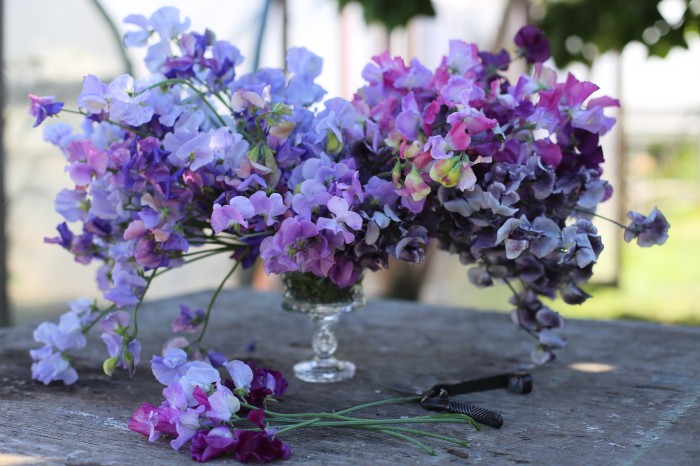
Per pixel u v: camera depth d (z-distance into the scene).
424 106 1.78
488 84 1.86
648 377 1.91
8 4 2.94
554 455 1.64
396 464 1.63
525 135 1.75
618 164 5.70
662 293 6.04
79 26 3.15
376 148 1.76
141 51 3.34
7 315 2.94
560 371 1.95
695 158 8.86
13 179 3.00
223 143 1.73
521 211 1.77
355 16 4.66
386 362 2.01
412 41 4.94
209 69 1.84
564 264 1.79
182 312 1.88
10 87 2.97
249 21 3.72
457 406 1.76
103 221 1.86
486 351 2.06
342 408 1.81
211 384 1.68
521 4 4.72
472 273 1.87
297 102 1.82
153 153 1.73
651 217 1.75
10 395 1.86
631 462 1.62
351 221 1.69
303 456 1.65
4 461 1.64
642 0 3.54
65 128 1.88
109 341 1.82
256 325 2.24
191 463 1.64
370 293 5.16
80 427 1.74
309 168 1.73
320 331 1.94
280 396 1.82
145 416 1.69
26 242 3.06
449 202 1.73
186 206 1.77
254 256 1.85
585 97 1.78
